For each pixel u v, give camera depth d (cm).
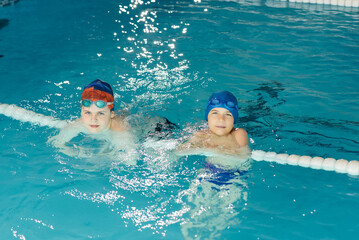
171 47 607
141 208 282
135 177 315
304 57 555
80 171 323
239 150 341
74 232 261
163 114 409
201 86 475
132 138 363
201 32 672
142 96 450
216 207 281
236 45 609
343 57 551
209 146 344
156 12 801
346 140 364
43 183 309
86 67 537
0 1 872
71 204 286
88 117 349
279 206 282
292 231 258
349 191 299
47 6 862
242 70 520
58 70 528
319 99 438
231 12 788
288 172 321
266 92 456
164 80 493
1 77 505
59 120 397
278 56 562
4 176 317
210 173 316
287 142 362
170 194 296
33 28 711
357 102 429
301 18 737
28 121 401
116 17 773
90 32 687
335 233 256
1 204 287
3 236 258
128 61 557
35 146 358
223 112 342
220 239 252
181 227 264
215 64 540
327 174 320
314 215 272
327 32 655
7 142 364
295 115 407
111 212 279
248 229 260
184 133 373
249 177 313
